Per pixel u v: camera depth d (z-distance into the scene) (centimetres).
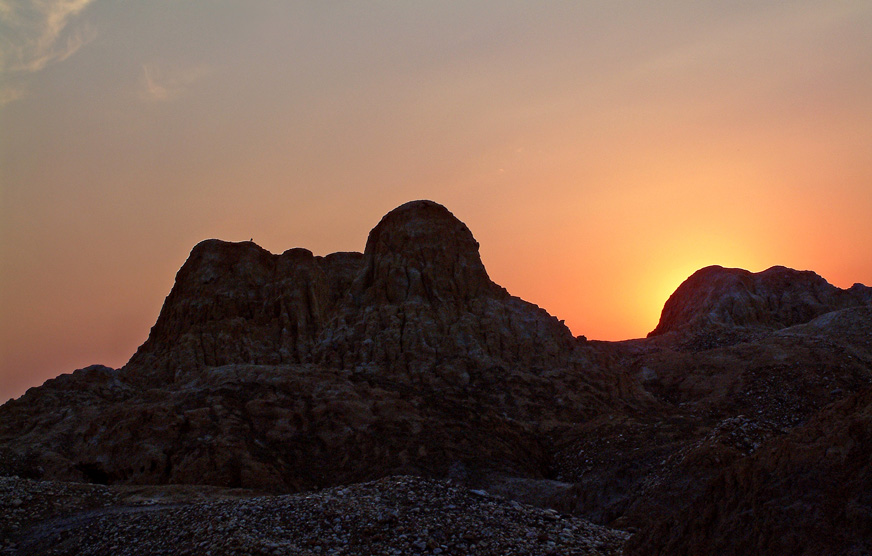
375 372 6988
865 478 1809
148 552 2594
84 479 5388
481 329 7681
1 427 6506
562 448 5947
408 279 8081
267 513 2720
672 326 11594
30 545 2953
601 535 2702
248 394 6047
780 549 1842
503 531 2606
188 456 5241
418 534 2506
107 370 7538
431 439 5612
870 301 10362
